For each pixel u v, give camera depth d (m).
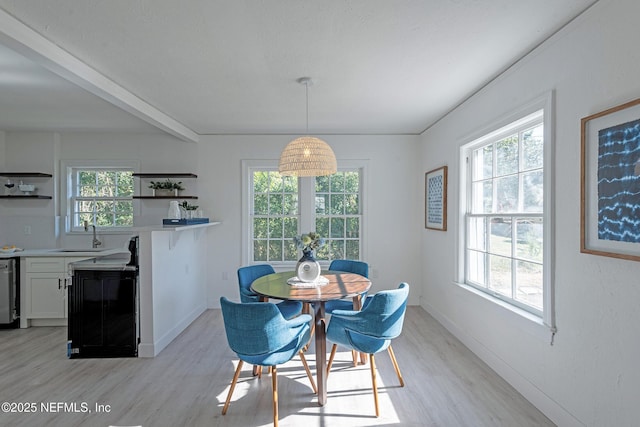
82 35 2.07
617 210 1.65
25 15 1.86
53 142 4.61
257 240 4.88
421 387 2.57
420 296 4.81
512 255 2.69
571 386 1.98
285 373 2.84
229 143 4.76
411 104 3.47
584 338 1.88
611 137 1.68
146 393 2.51
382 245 4.81
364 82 2.86
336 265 3.72
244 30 2.03
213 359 3.10
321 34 2.09
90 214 4.79
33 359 3.10
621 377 1.66
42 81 2.91
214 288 4.78
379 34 2.09
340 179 4.91
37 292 3.97
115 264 3.13
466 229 3.46
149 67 2.54
